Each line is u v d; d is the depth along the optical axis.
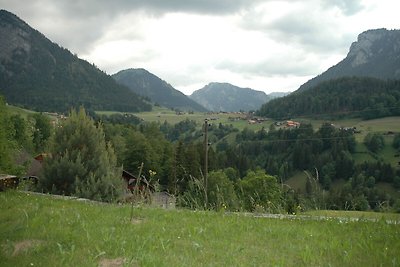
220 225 8.95
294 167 124.88
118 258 6.02
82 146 21.33
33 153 88.88
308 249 6.61
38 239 7.04
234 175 73.00
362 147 136.25
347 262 6.11
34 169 45.16
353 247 7.01
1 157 35.69
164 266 5.55
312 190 12.08
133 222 9.09
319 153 134.50
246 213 11.23
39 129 108.06
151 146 84.69
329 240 7.59
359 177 101.69
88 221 8.73
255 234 8.12
